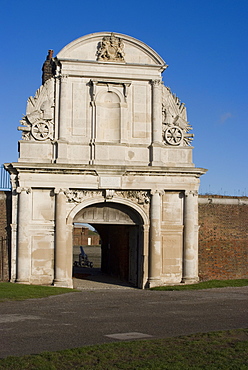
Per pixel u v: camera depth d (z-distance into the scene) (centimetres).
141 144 3061
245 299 2325
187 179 3084
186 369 1086
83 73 3038
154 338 1393
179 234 3092
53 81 3039
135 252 3216
